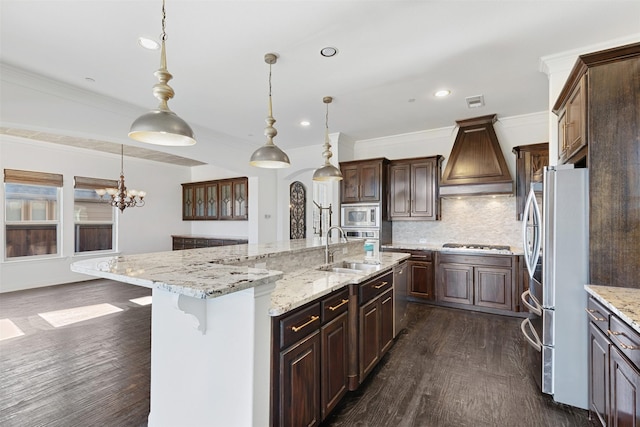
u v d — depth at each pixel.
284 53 2.67
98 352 2.97
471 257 4.25
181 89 3.40
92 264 1.80
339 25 2.28
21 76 2.97
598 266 2.00
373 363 2.52
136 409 2.12
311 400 1.80
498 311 4.10
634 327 1.34
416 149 5.21
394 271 3.10
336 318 2.08
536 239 2.40
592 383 1.95
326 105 3.88
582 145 2.08
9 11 2.09
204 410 1.58
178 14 2.14
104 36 2.40
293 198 6.84
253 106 3.91
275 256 2.51
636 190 1.90
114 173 6.71
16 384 2.42
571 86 2.29
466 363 2.76
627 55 1.89
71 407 2.14
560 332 2.14
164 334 1.77
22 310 4.25
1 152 5.18
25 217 5.51
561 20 2.22
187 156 4.82
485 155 4.29
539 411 2.09
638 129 1.89
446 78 3.15
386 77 3.11
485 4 2.06
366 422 1.98
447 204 5.01
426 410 2.10
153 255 2.29
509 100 3.73
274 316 1.54
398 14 2.16
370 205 5.03
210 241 7.27
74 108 3.38
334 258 3.33
